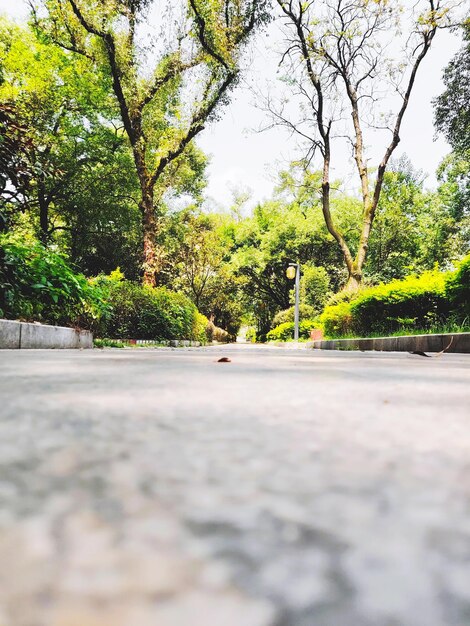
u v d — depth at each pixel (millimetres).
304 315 32375
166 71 18266
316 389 1546
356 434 746
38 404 1105
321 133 20609
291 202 39156
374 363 3604
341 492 412
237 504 368
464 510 363
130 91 17953
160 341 15117
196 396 1299
